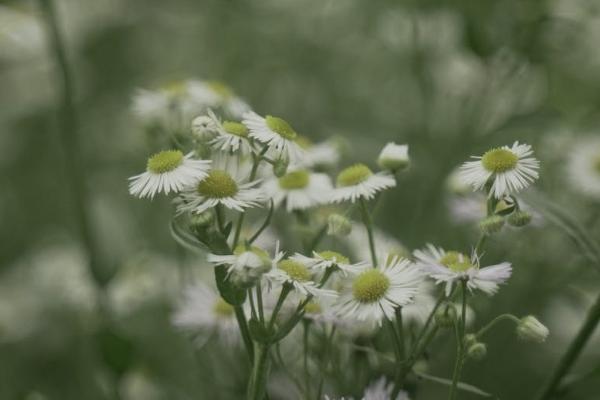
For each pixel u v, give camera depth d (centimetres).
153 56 84
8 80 83
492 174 44
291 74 75
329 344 45
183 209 43
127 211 69
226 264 43
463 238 56
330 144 52
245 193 44
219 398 52
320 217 51
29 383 63
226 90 53
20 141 84
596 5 61
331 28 77
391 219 61
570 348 47
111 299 59
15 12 68
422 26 67
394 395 44
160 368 58
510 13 60
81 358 64
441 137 62
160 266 60
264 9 78
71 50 80
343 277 44
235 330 48
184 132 50
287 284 43
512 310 55
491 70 61
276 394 49
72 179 58
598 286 56
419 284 45
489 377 54
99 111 80
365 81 75
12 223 79
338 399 45
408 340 47
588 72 63
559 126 59
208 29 79
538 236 55
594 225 55
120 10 85
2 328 67
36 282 69
